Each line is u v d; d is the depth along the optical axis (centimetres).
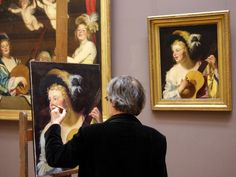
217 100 337
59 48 269
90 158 188
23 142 233
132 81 197
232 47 336
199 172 347
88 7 373
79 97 270
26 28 399
